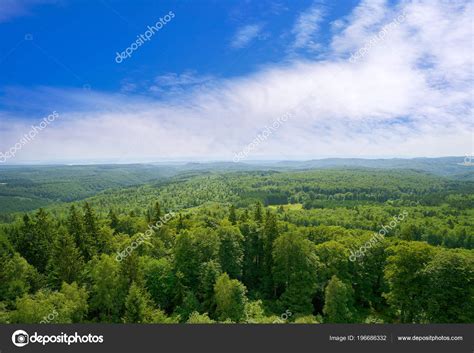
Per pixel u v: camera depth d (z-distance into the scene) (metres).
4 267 44.66
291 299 49.53
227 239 57.94
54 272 48.69
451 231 120.31
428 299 41.00
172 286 49.03
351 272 56.78
